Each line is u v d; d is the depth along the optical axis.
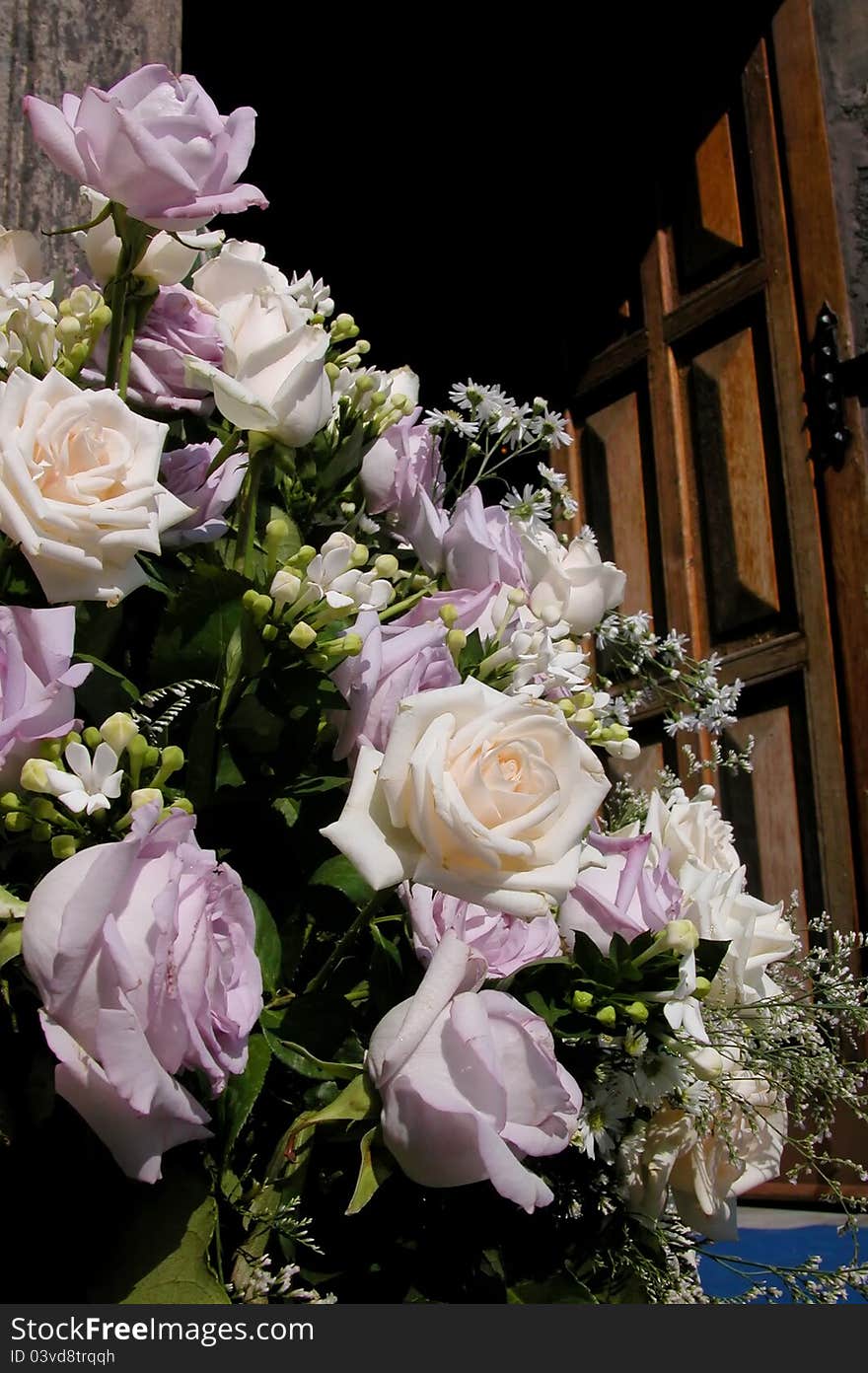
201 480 0.68
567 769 0.53
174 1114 0.47
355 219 3.43
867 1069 0.71
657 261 2.32
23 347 0.64
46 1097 0.51
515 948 0.60
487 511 0.78
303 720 0.61
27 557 0.58
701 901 0.66
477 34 2.88
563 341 2.54
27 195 1.13
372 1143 0.53
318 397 0.63
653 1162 0.65
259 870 0.62
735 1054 0.70
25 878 0.54
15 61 1.16
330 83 3.19
